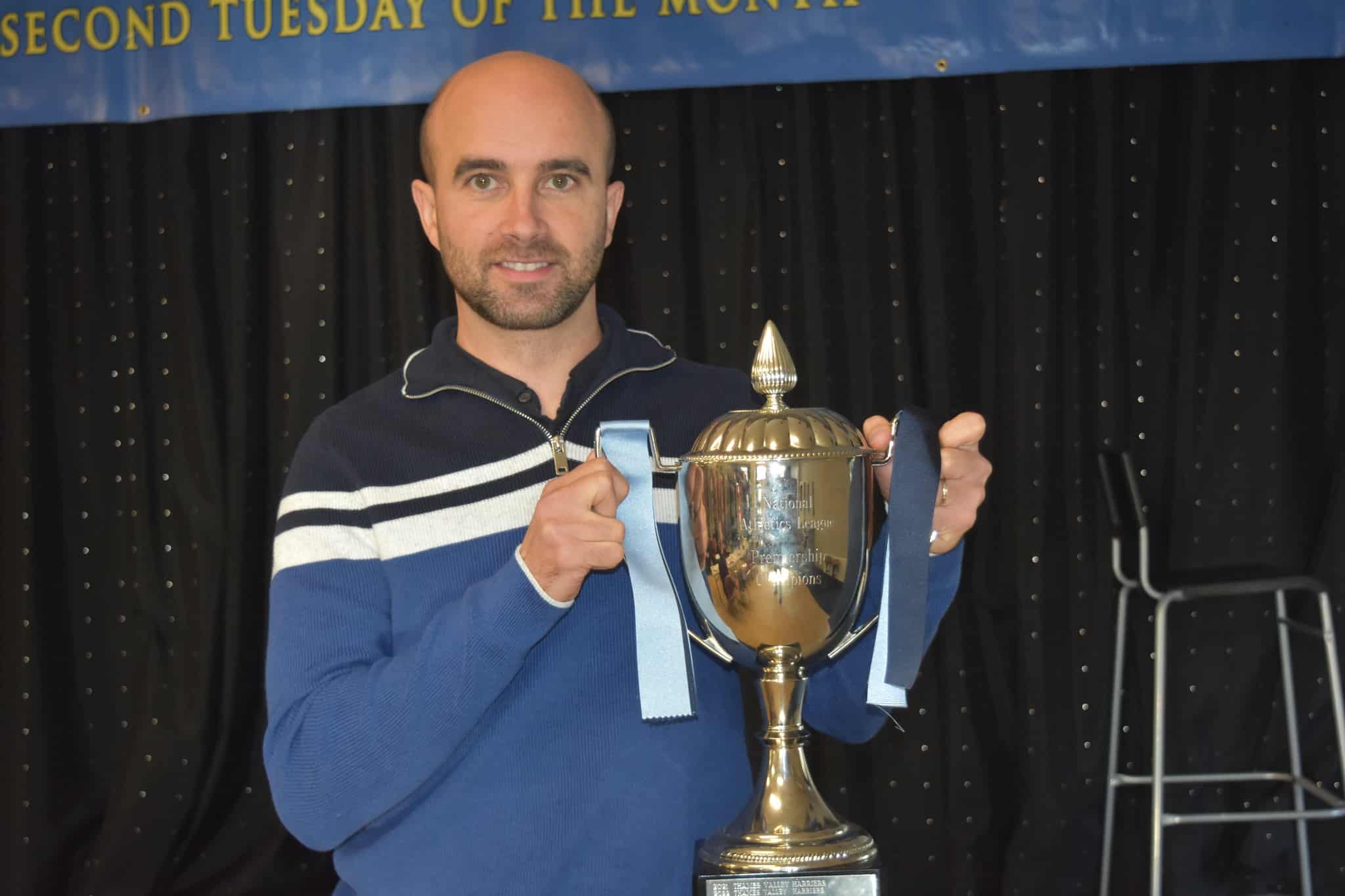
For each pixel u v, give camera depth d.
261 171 2.85
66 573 2.93
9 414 2.88
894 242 2.77
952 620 2.81
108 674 2.94
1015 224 2.75
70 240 2.90
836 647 1.03
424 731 1.08
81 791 2.94
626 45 2.59
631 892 1.20
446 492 1.27
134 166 2.87
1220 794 2.88
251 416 2.83
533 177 1.23
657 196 2.78
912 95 2.78
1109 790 2.70
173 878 2.86
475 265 1.25
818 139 2.79
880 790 2.84
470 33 2.60
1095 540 2.83
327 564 1.23
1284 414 2.82
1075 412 2.80
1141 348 2.82
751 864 0.94
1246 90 2.76
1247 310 2.79
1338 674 2.52
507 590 1.05
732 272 2.78
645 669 1.02
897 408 2.79
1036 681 2.80
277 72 2.64
